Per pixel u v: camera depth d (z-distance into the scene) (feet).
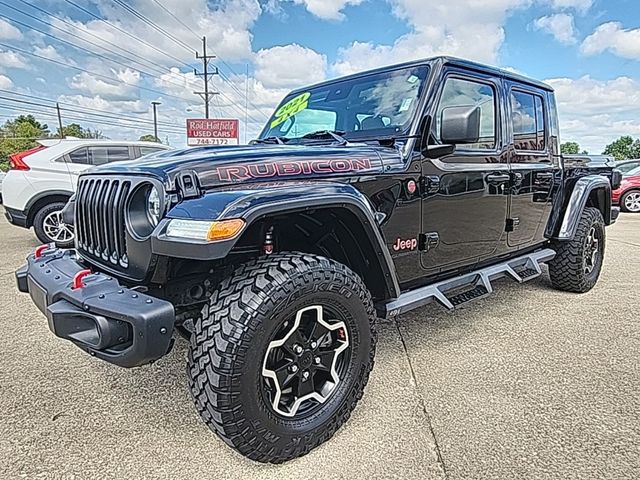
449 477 6.09
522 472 6.16
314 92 11.24
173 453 6.65
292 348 6.62
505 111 11.22
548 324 12.03
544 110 12.87
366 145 8.80
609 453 6.53
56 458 6.50
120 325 5.80
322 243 8.07
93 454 6.61
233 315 5.99
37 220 22.39
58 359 9.88
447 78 9.53
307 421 6.66
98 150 23.66
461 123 8.20
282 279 6.27
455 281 10.20
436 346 10.55
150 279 6.52
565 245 14.46
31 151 22.62
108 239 7.12
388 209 8.38
